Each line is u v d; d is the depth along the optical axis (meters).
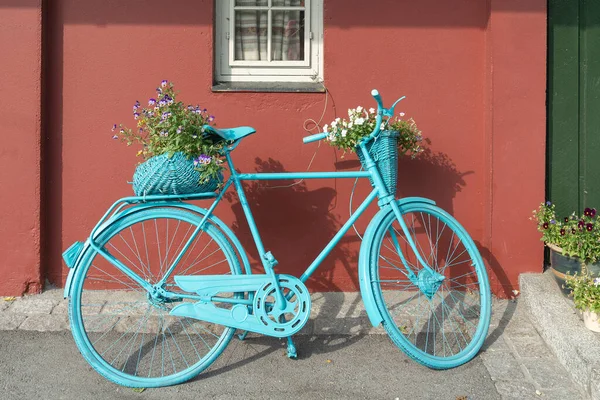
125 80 3.54
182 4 3.52
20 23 3.41
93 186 3.58
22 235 3.49
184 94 3.55
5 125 3.44
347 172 3.05
